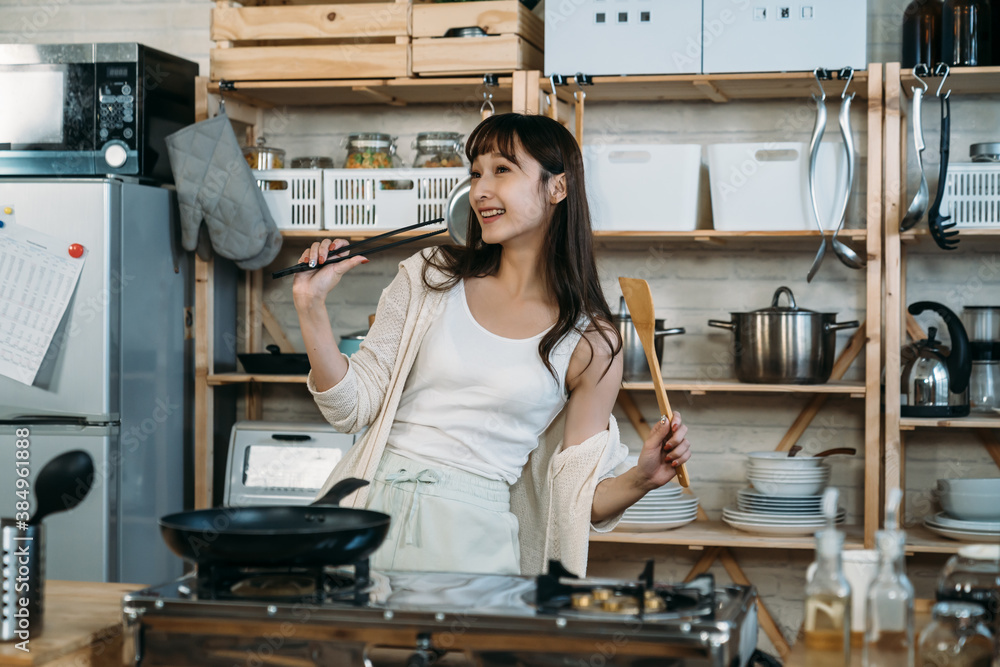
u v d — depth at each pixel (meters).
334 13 2.88
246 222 2.85
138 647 1.08
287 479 2.86
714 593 1.09
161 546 2.91
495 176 1.62
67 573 2.65
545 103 2.88
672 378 3.06
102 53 2.79
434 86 2.89
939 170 2.62
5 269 2.67
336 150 3.29
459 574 1.25
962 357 2.63
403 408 1.66
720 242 2.96
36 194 2.68
